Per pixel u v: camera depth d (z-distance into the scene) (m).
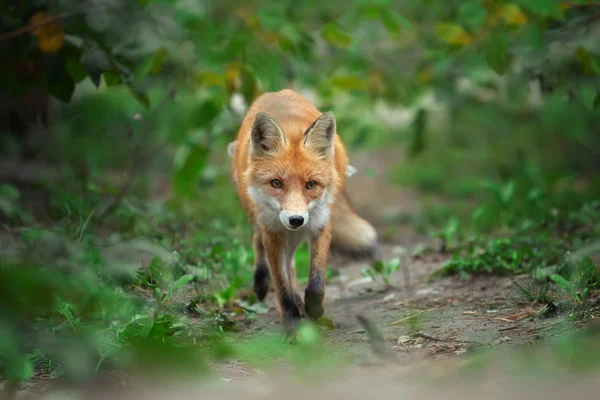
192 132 13.95
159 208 13.55
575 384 5.25
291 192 8.46
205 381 6.30
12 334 6.03
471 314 8.49
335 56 15.77
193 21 13.09
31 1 10.23
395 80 15.89
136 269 8.73
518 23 12.39
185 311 8.59
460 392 5.45
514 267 9.98
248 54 12.90
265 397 5.72
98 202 12.87
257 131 8.77
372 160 23.64
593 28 11.37
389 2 13.37
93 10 10.27
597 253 10.30
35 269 5.59
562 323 7.50
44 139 17.11
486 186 13.24
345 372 6.52
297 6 15.72
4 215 13.02
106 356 6.71
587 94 15.53
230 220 13.98
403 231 15.12
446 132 21.36
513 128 20.00
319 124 8.75
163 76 12.86
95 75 9.93
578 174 18.64
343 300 9.95
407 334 7.91
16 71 11.06
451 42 13.33
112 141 18.62
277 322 9.22
